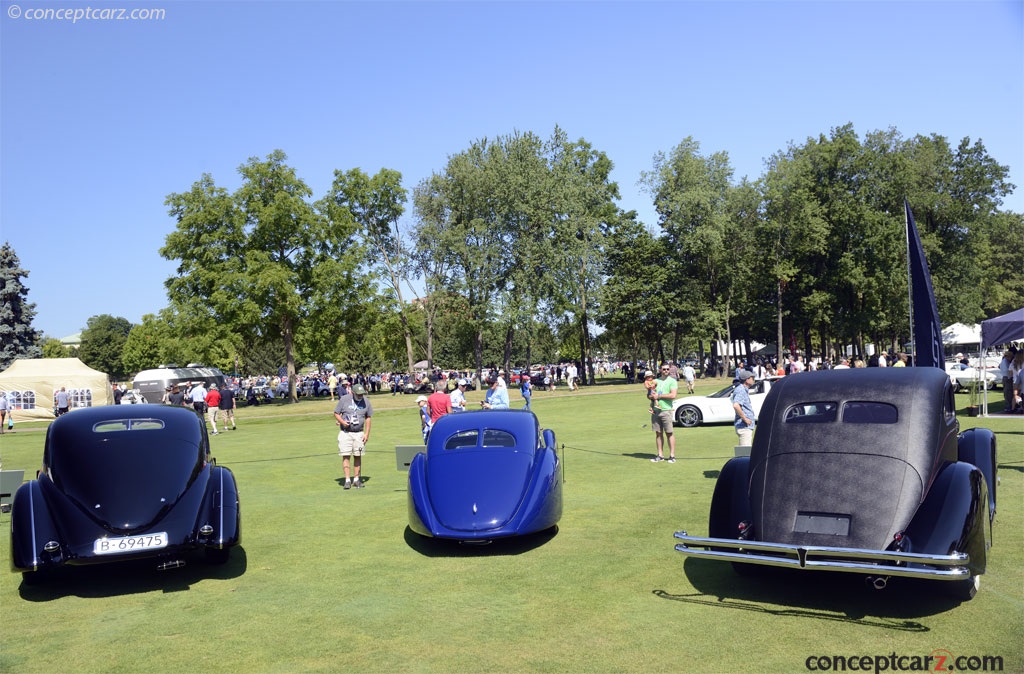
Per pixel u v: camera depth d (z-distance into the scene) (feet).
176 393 77.10
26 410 120.78
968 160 200.54
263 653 17.63
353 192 171.63
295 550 27.91
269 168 158.71
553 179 169.17
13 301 188.96
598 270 177.78
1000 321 61.41
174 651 17.95
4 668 17.13
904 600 19.61
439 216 172.65
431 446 30.04
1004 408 62.85
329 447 65.00
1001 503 29.40
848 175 193.77
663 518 30.40
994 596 19.51
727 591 20.97
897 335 215.72
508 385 177.47
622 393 140.67
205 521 23.62
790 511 19.21
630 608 19.80
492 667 16.25
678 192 186.91
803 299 186.50
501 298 163.32
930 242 186.19
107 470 23.82
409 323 184.85
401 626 19.17
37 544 21.93
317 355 157.99
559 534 28.58
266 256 152.46
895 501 18.34
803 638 17.21
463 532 25.64
